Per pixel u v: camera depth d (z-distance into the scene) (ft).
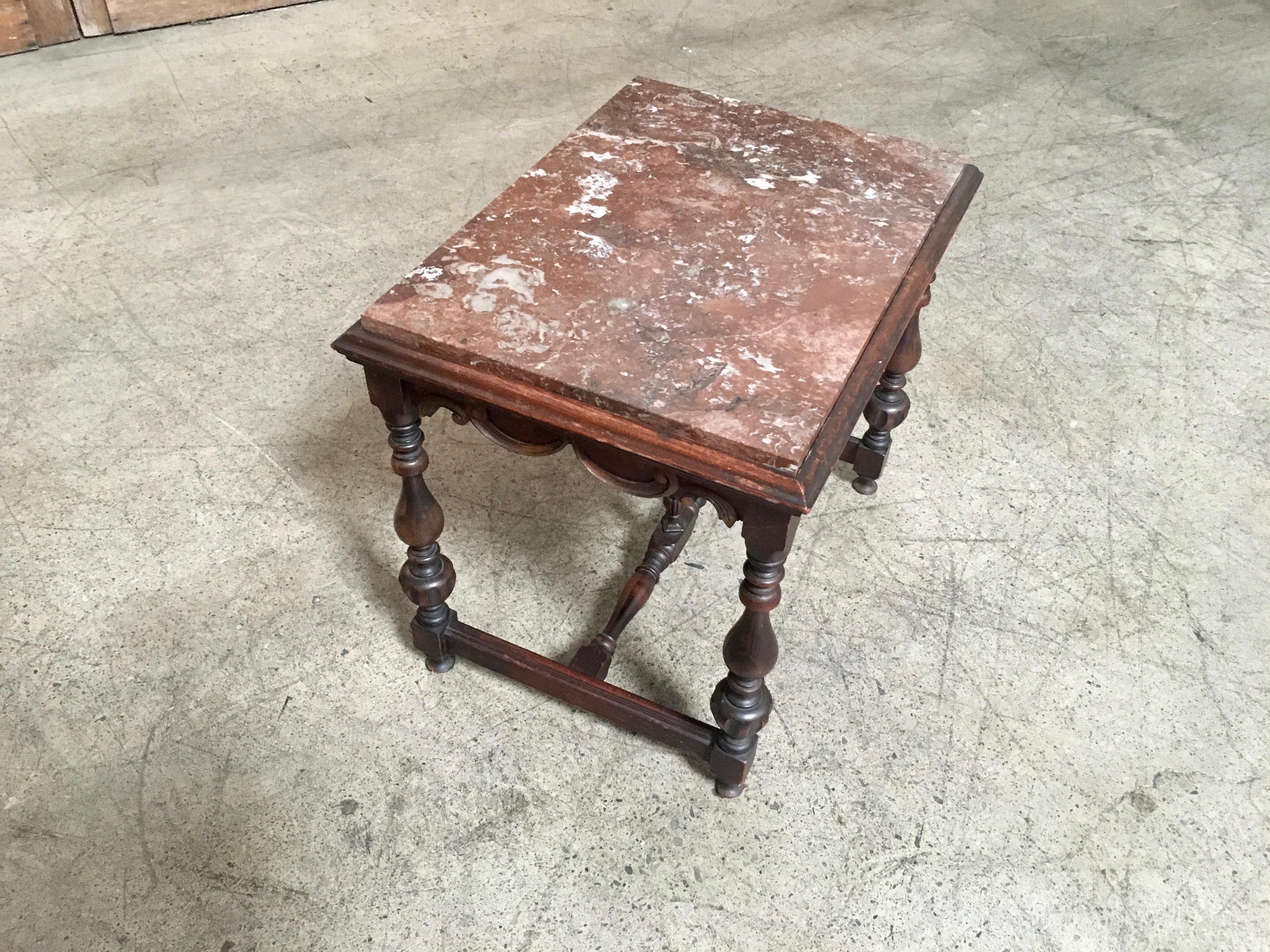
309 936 4.92
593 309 4.58
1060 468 7.48
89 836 5.24
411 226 9.67
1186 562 6.81
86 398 7.73
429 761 5.63
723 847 5.30
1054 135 11.37
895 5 14.08
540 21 13.32
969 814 5.45
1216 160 11.00
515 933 4.96
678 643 6.30
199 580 6.50
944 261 9.52
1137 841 5.35
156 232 9.41
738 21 13.58
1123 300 9.09
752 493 4.00
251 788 5.47
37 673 5.93
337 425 7.64
